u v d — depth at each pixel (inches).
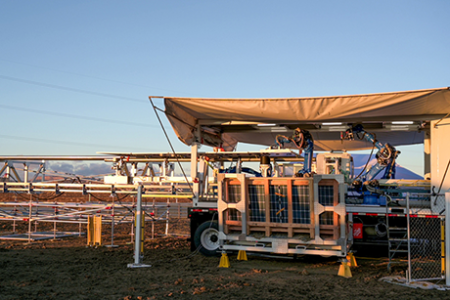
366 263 398.0
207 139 500.7
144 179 580.7
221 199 371.2
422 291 280.5
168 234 619.5
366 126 485.1
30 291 279.9
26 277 322.3
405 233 398.3
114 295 270.8
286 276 332.2
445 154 383.9
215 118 455.5
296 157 555.5
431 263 380.5
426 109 376.2
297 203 348.5
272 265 383.2
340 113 397.1
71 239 576.7
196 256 427.2
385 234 407.8
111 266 368.2
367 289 287.6
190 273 340.2
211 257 421.7
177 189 532.1
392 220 408.2
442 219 305.6
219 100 397.4
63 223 764.0
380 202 413.7
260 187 360.2
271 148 496.1
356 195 433.1
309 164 461.1
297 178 346.9
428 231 397.1
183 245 514.9
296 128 476.4
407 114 395.2
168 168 619.5
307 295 271.6
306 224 343.6
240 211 362.3
